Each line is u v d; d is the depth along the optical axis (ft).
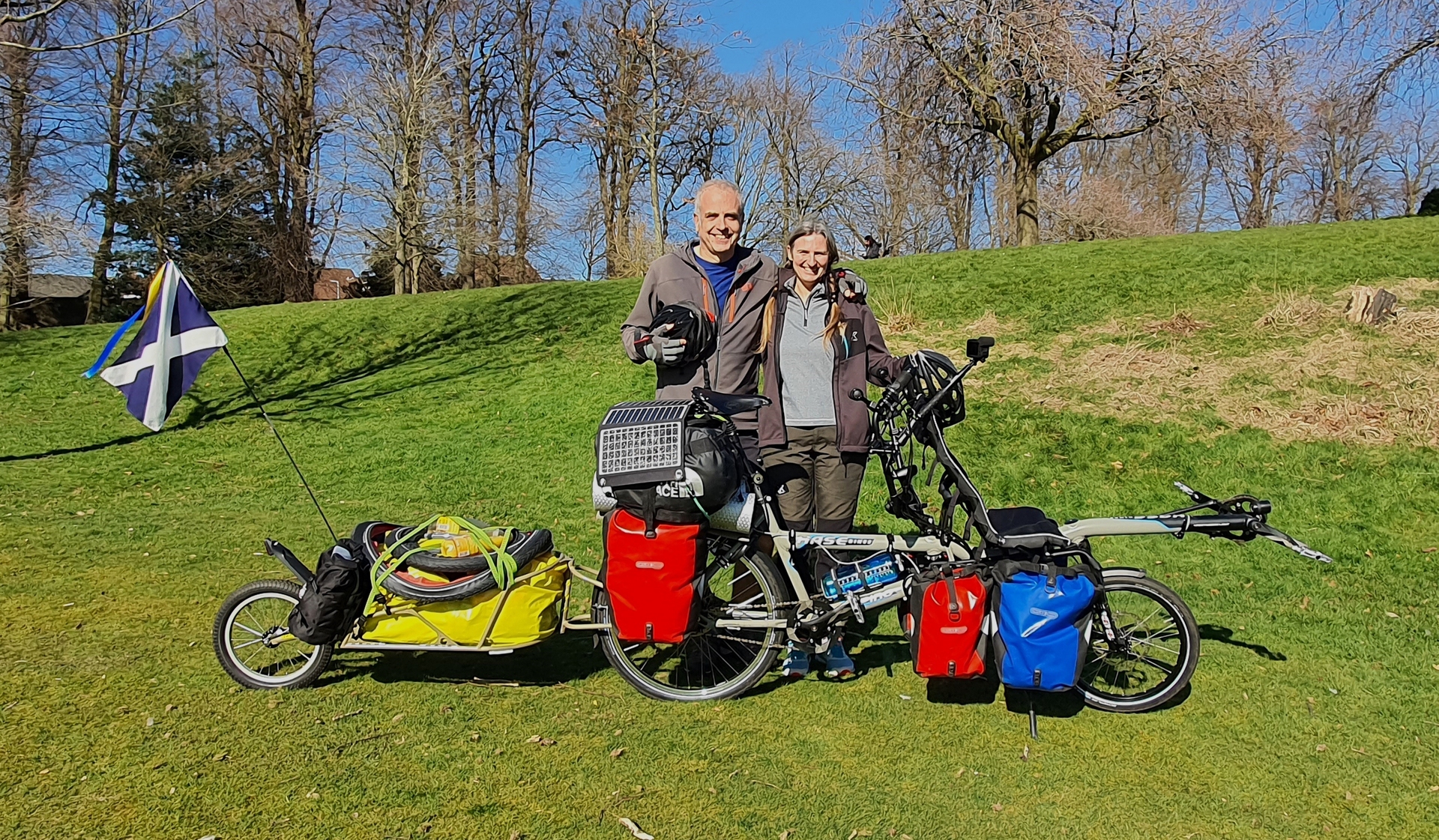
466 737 11.34
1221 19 57.72
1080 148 99.81
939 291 40.32
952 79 65.57
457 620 12.23
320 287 129.80
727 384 13.00
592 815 9.75
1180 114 59.88
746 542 12.37
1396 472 20.92
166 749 10.80
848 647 14.47
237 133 100.01
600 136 117.91
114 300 99.40
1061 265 42.04
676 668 13.29
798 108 104.68
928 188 86.53
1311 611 15.66
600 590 12.61
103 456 31.19
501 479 26.86
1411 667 13.58
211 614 15.56
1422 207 67.15
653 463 11.28
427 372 39.73
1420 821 9.91
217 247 99.55
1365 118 55.83
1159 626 12.76
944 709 12.36
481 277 110.22
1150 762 11.07
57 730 11.16
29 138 60.70
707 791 10.27
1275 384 26.02
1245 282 35.32
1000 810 10.07
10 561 18.72
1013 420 26.40
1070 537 11.76
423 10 102.58
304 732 11.31
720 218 12.73
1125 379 27.89
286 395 38.55
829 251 12.78
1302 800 10.30
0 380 42.73
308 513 23.99
